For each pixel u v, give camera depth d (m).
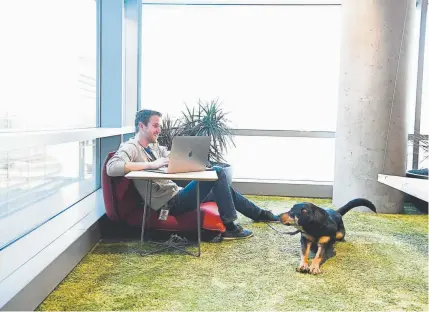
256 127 5.47
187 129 4.76
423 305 2.28
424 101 5.12
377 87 4.32
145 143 3.35
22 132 2.50
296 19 5.33
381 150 4.38
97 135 3.29
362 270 2.80
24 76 2.75
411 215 4.44
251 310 2.19
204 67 5.43
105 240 3.38
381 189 4.44
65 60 3.52
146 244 3.30
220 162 4.77
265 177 5.55
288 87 5.41
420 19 5.04
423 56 5.06
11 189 2.69
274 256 3.06
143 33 5.38
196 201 3.28
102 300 2.26
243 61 5.41
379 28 4.27
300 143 5.45
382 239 3.54
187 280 2.57
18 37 2.65
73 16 3.69
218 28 5.39
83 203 3.81
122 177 3.24
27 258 2.35
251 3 5.28
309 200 5.09
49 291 2.30
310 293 2.42
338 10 5.29
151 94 5.45
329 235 2.79
